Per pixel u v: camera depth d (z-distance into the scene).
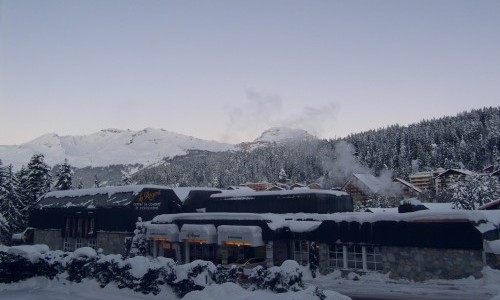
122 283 19.36
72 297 19.41
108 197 48.59
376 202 79.38
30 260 23.36
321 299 13.95
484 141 127.44
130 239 42.50
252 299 14.70
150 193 45.66
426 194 89.56
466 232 23.61
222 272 18.36
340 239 28.88
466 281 23.30
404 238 25.84
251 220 33.59
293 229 31.84
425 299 20.17
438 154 132.88
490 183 57.75
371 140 163.62
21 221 66.38
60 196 56.88
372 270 27.44
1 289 22.20
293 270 16.27
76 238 50.22
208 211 45.84
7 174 66.00
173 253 39.69
